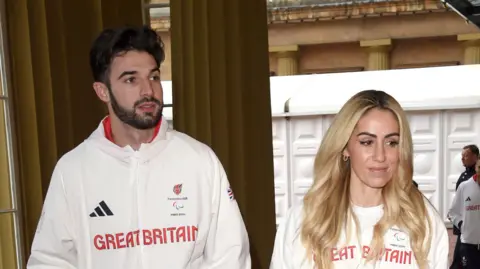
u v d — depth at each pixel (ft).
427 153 14.15
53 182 3.51
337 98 13.64
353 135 3.20
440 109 13.82
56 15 5.86
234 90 6.40
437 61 18.40
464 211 11.29
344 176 3.41
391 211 3.25
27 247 5.79
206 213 3.58
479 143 13.67
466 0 12.19
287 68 19.26
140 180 3.48
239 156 6.45
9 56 5.70
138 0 6.42
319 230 3.30
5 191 5.76
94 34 6.07
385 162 3.11
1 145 5.74
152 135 3.57
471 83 13.75
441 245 3.25
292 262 3.42
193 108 6.43
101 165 3.50
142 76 3.26
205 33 6.34
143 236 3.45
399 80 14.29
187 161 3.59
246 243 3.72
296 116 13.79
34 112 5.79
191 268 3.59
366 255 3.27
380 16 18.52
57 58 5.88
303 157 13.85
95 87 3.46
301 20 18.99
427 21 18.26
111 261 3.43
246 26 6.33
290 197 13.94
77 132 6.01
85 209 3.45
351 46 18.95
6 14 5.64
